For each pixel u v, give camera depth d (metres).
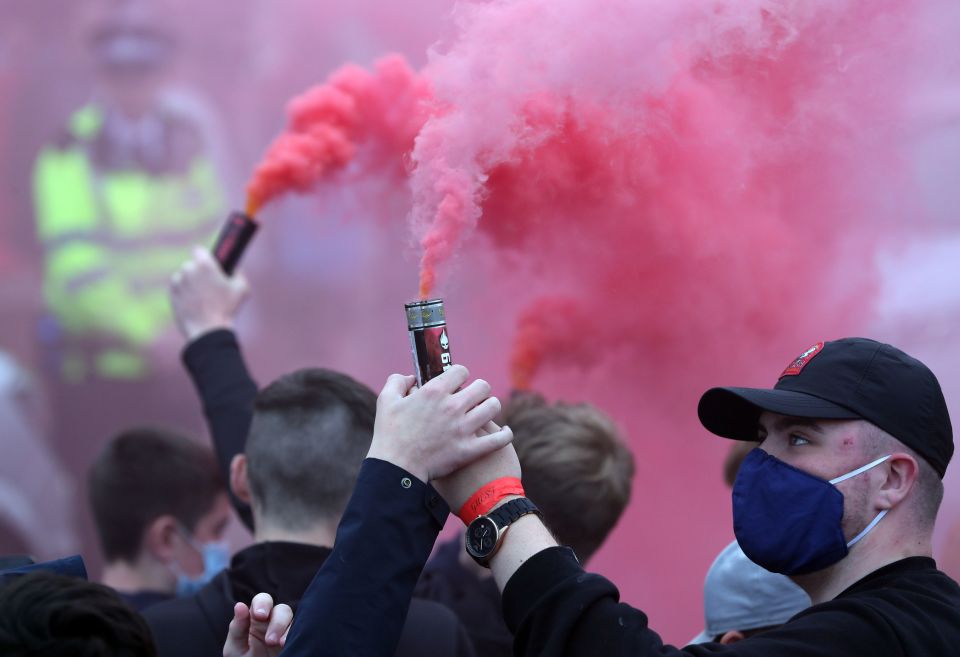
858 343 6.14
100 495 10.55
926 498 5.96
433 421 5.69
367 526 5.52
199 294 9.44
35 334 23.58
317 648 5.36
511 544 5.66
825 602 5.69
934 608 5.64
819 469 5.89
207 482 10.68
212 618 7.01
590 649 5.36
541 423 8.12
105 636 4.75
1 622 4.67
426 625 7.10
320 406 7.17
